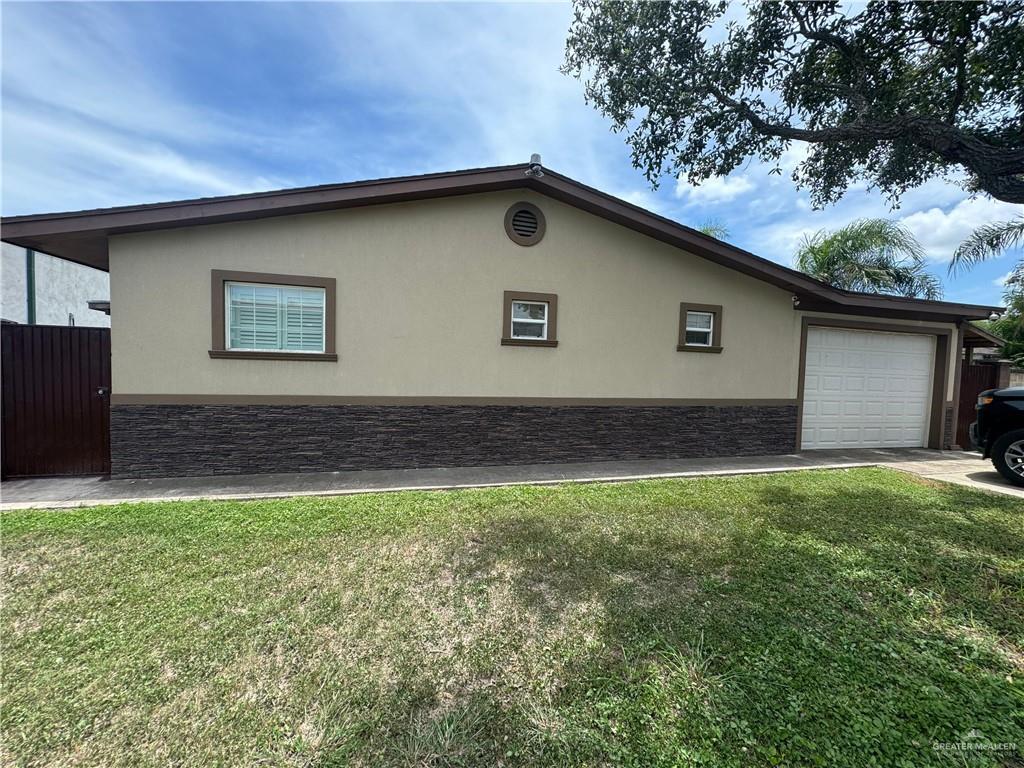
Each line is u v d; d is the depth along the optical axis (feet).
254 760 5.78
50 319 42.80
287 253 19.93
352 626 8.72
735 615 9.27
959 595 10.32
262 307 20.01
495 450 22.89
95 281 48.47
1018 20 18.15
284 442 20.33
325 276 20.35
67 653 7.79
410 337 21.52
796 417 27.91
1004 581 11.02
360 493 17.38
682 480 20.30
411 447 21.79
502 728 6.34
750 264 25.22
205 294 19.20
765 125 24.50
